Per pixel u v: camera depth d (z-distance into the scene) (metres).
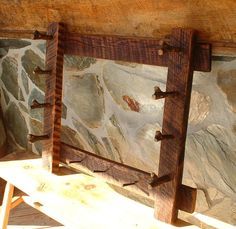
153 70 1.39
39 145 2.01
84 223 1.29
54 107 1.55
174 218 1.27
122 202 1.42
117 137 1.59
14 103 2.13
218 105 1.23
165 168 1.25
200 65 1.16
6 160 1.73
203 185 1.35
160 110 1.40
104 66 1.56
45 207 1.45
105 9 1.28
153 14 1.17
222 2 0.98
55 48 1.52
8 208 1.66
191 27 1.13
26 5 1.57
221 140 1.25
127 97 1.50
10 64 2.08
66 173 1.61
